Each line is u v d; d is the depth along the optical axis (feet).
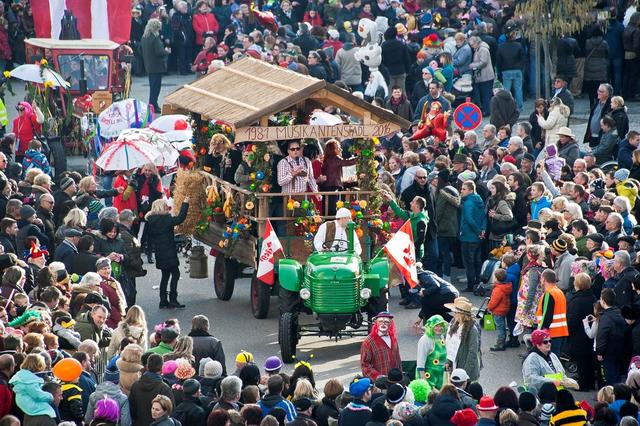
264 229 134.21
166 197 158.10
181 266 162.50
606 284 119.65
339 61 226.99
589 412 98.94
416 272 128.06
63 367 93.61
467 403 94.32
